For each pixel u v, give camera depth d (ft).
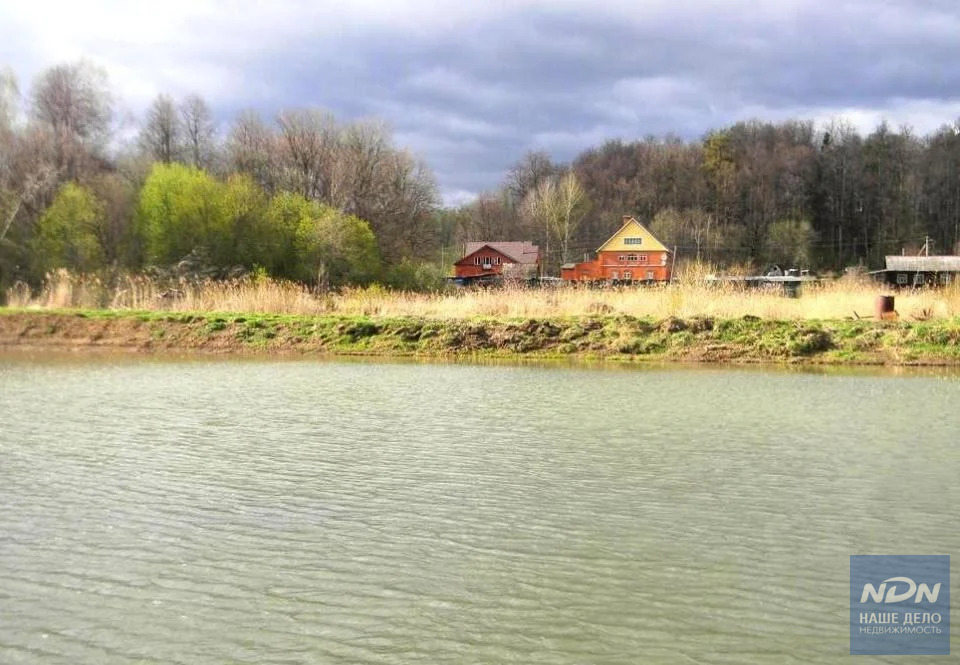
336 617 19.67
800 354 72.38
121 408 47.01
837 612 20.18
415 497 29.14
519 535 25.27
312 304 94.79
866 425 42.45
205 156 206.49
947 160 293.23
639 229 251.19
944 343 72.02
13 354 76.74
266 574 22.22
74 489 30.01
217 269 141.28
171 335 83.82
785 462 34.32
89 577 22.00
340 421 43.14
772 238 284.61
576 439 38.70
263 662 17.57
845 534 25.52
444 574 22.26
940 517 27.14
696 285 95.71
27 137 158.61
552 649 18.16
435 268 180.96
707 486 30.66
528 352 76.69
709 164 324.60
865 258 291.99
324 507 27.96
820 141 330.75
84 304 100.48
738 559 23.44
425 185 220.43
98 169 171.63
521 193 360.69
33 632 18.90
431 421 43.27
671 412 46.37
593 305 88.63
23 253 138.62
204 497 29.07
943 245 288.92
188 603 20.43
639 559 23.39
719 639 18.70
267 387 56.03
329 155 205.77
